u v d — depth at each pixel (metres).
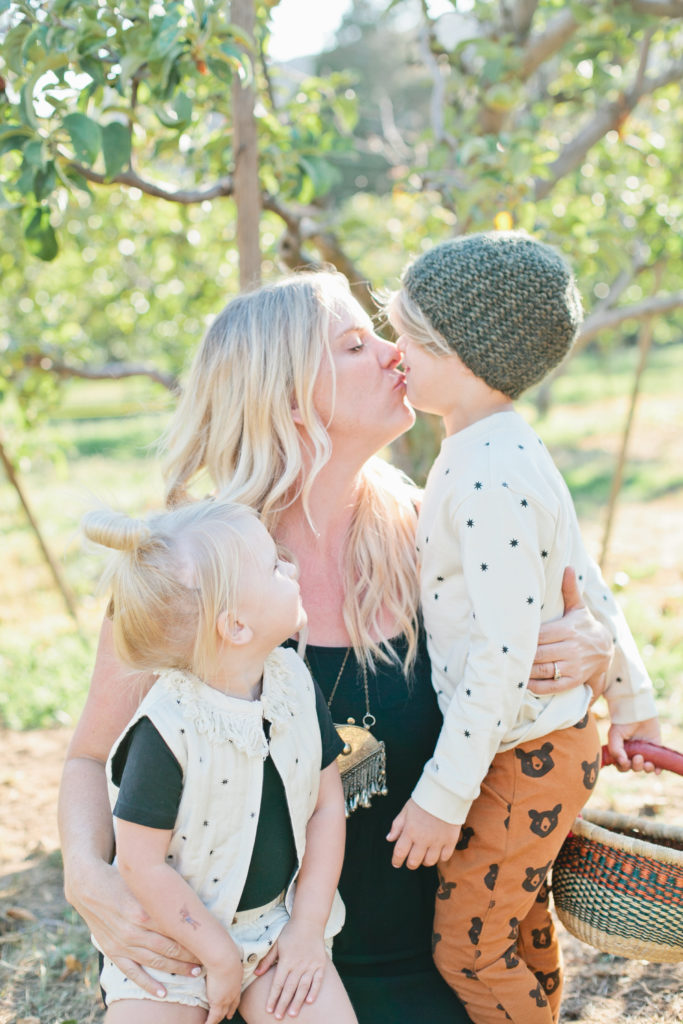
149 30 2.48
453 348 1.90
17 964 2.84
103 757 1.84
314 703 1.77
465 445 1.91
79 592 7.66
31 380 5.84
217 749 1.62
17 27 2.44
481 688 1.76
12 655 5.86
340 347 1.89
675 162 5.75
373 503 2.01
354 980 1.92
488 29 4.46
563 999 2.56
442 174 3.76
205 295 6.11
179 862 1.62
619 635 2.15
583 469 11.96
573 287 1.96
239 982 1.61
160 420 19.95
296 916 1.70
